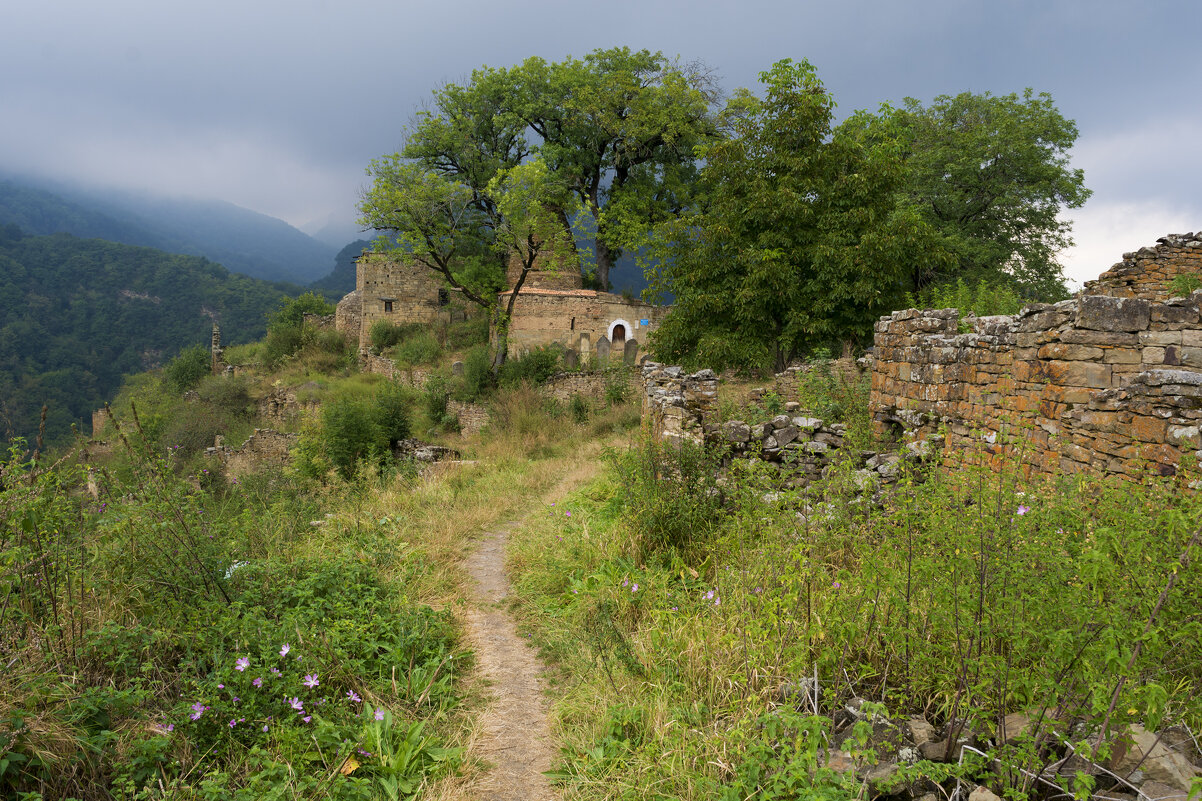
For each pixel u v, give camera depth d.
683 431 8.09
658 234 21.36
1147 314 6.14
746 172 19.14
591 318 35.56
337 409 15.84
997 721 3.05
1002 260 27.12
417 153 39.69
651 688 4.11
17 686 3.26
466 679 4.58
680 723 3.67
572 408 22.33
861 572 3.96
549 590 6.11
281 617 4.79
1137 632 2.62
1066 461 6.20
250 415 33.66
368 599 5.36
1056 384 6.41
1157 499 3.83
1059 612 2.93
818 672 3.70
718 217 19.50
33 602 4.12
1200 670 3.16
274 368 41.47
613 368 24.45
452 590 6.24
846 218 17.61
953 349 8.20
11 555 3.91
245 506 8.61
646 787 3.22
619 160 40.50
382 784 3.37
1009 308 14.24
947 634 3.38
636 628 5.01
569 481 11.38
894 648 3.57
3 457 4.32
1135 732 2.83
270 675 3.87
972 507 3.63
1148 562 2.94
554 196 31.80
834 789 2.69
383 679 4.30
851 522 5.21
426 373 32.81
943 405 8.37
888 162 18.31
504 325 30.45
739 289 18.62
